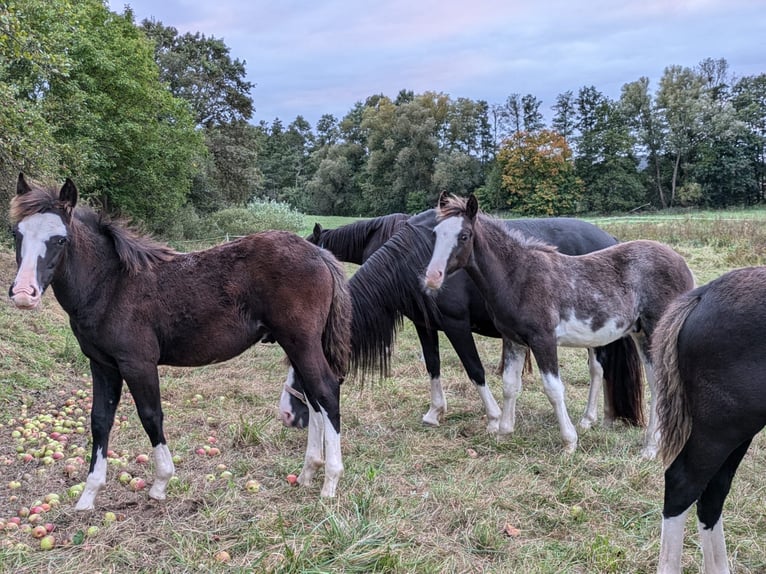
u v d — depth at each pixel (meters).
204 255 3.41
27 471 3.77
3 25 6.13
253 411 5.11
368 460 3.98
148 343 3.19
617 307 4.11
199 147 21.88
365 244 5.70
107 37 17.98
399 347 7.69
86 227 3.12
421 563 2.65
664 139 51.16
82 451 4.04
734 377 2.19
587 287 4.08
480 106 61.41
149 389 3.23
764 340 2.12
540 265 4.06
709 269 11.93
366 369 4.37
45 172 7.80
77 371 6.33
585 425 4.69
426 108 57.25
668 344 2.46
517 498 3.38
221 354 3.41
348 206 62.38
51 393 5.52
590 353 4.76
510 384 4.32
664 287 4.15
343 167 61.41
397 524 3.00
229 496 3.37
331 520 2.91
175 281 3.26
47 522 3.09
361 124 59.69
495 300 4.06
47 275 2.83
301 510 3.19
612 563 2.64
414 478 3.66
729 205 48.69
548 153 47.88
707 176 48.41
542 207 47.97
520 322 4.03
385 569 2.58
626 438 4.39
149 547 2.84
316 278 3.44
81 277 3.04
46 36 7.72
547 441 4.34
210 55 31.69
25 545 2.77
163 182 20.44
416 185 56.31
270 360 7.16
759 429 2.22
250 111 32.56
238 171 31.66
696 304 2.41
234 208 28.30
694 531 2.99
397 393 5.57
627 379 4.62
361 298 4.26
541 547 2.85
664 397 2.49
